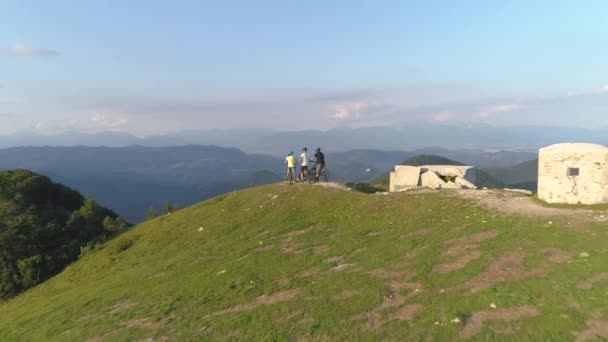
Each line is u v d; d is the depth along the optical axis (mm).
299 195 31281
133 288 21422
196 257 24688
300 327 11562
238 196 36000
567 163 19719
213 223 31922
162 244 31922
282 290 15086
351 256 17797
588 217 17234
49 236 47062
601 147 19609
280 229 25969
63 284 32312
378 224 22797
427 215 22203
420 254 16062
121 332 14594
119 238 39875
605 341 8688
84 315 18859
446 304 11375
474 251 15266
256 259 20156
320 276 15828
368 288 13500
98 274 30688
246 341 11406
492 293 11484
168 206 61375
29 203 61312
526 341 9141
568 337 9055
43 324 19422
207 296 16281
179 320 14344
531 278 12164
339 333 10805
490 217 19469
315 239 22125
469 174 31922
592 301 10344
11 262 40188
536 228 16750
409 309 11531
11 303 33750
